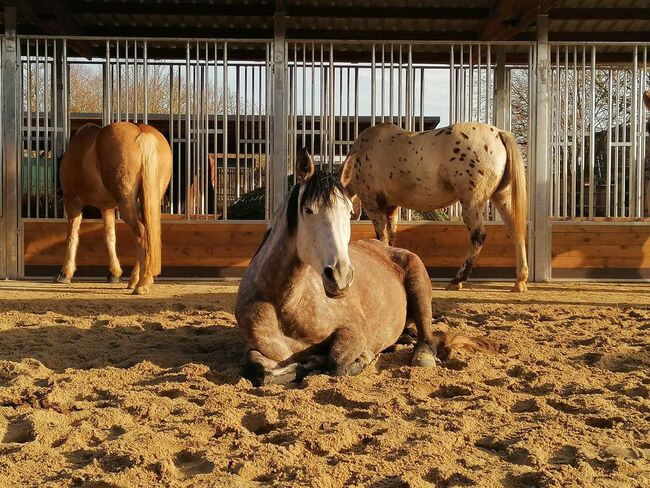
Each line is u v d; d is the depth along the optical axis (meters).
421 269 5.01
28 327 5.71
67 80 10.22
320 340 4.28
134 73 9.75
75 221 9.20
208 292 8.38
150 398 3.72
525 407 3.71
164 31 12.07
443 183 8.48
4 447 3.00
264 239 4.40
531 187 9.95
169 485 2.60
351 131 13.96
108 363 4.66
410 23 11.78
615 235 9.86
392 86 9.86
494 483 2.65
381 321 4.67
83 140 8.58
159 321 6.15
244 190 11.58
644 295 8.44
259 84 10.36
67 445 3.02
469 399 3.81
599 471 2.78
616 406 3.71
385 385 4.05
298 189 3.91
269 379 4.05
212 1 11.11
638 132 10.21
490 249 9.82
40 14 10.57
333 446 3.03
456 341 5.01
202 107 10.55
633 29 11.92
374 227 9.21
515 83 23.53
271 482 2.67
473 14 11.16
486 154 8.23
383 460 2.84
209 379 4.23
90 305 7.09
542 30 9.78
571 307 7.21
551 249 9.86
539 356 4.91
